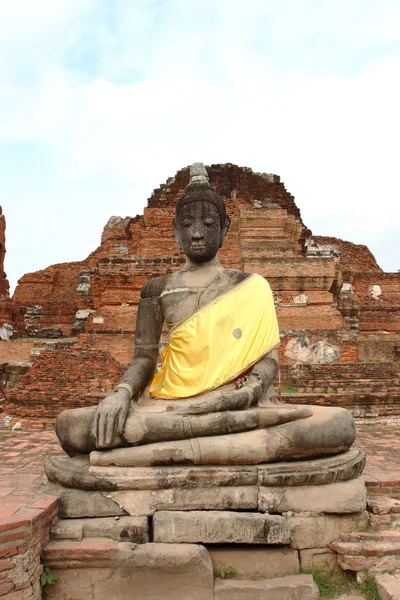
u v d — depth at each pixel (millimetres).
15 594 4660
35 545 4930
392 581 5199
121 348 16578
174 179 27188
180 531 5449
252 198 27375
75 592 5168
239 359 6465
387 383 12781
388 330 26234
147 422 5812
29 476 6949
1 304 21828
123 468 5684
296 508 5648
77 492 5699
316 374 14008
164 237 20531
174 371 6645
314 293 17375
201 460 5684
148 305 7277
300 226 23062
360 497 5812
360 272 29734
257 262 17594
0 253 24359
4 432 11219
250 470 5660
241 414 5844
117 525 5445
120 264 17797
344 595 5316
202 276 7152
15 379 15570
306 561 5625
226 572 5453
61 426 6262
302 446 5812
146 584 5184
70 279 31938
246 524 5449
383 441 9883
